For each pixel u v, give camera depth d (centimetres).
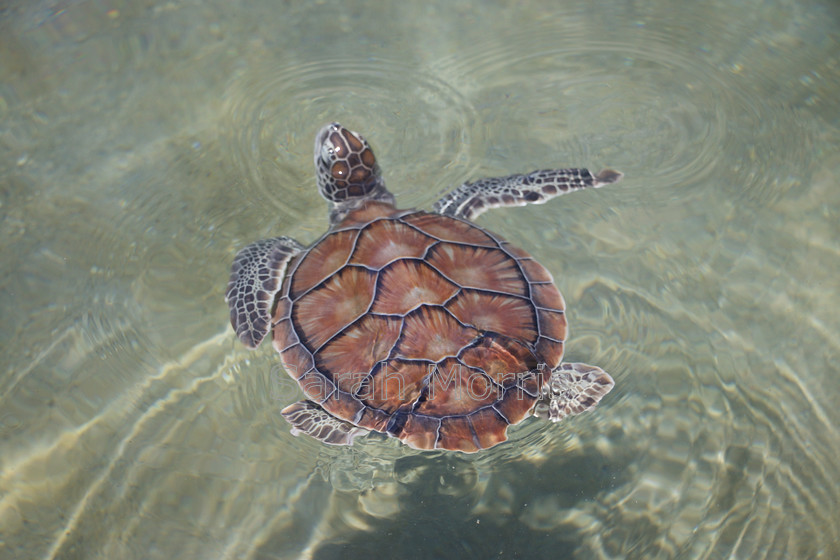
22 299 113
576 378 106
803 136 119
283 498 106
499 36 128
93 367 111
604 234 115
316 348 104
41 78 125
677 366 110
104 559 103
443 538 104
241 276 111
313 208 117
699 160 118
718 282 113
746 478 105
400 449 107
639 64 125
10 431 108
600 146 119
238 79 125
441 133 121
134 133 122
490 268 105
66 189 119
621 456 107
